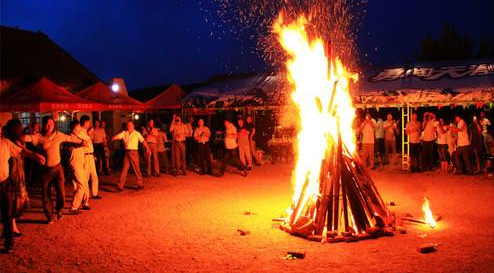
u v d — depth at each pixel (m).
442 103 14.65
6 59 20.20
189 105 18.86
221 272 5.81
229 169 15.92
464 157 13.48
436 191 11.15
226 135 14.45
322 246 6.82
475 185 11.73
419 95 14.92
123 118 24.16
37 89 14.79
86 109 15.73
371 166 15.29
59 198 8.81
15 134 7.35
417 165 14.56
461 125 13.42
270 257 6.36
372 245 6.81
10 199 6.76
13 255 6.66
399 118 20.09
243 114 21.52
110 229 8.09
